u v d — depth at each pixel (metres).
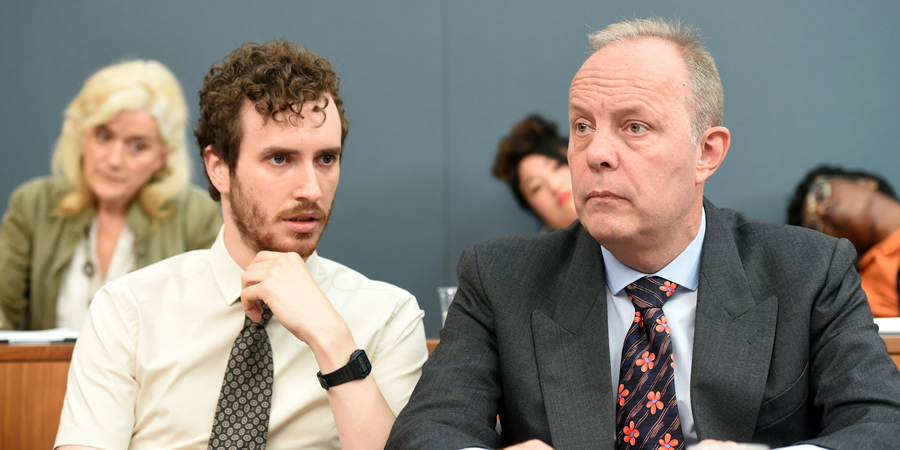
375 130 4.46
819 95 4.34
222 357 1.65
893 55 4.34
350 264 4.44
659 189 1.39
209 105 1.65
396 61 4.48
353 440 1.49
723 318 1.44
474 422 1.44
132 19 4.37
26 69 4.28
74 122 3.95
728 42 4.37
